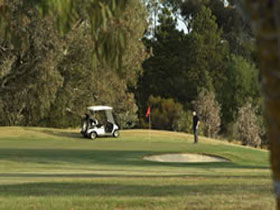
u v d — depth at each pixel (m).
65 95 70.31
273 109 5.30
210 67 97.44
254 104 88.12
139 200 18.41
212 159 47.41
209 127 80.94
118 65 11.21
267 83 5.31
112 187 22.69
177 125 82.25
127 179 26.80
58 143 56.78
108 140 61.38
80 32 61.19
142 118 91.94
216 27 98.38
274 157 5.38
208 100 81.25
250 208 16.61
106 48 11.14
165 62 101.81
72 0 10.68
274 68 5.25
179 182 24.66
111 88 70.56
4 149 49.28
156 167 39.34
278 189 5.39
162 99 88.75
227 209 16.48
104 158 44.00
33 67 62.69
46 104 65.62
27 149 49.53
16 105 69.25
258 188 21.83
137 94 99.12
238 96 90.56
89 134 62.75
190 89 97.44
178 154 47.25
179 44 101.50
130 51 60.75
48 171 34.31
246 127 79.19
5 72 62.59
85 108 72.31
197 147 53.53
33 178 28.80
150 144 56.88
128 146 54.28
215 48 97.81
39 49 59.28
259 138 79.56
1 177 29.55
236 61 92.06
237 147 55.59
